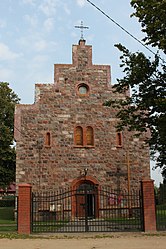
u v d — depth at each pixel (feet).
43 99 91.15
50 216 84.07
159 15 59.88
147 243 46.44
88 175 88.48
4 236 54.65
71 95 92.53
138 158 91.56
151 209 57.98
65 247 44.27
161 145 66.23
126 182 89.66
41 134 89.04
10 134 127.03
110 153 90.63
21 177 85.97
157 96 62.85
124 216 86.79
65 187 86.94
